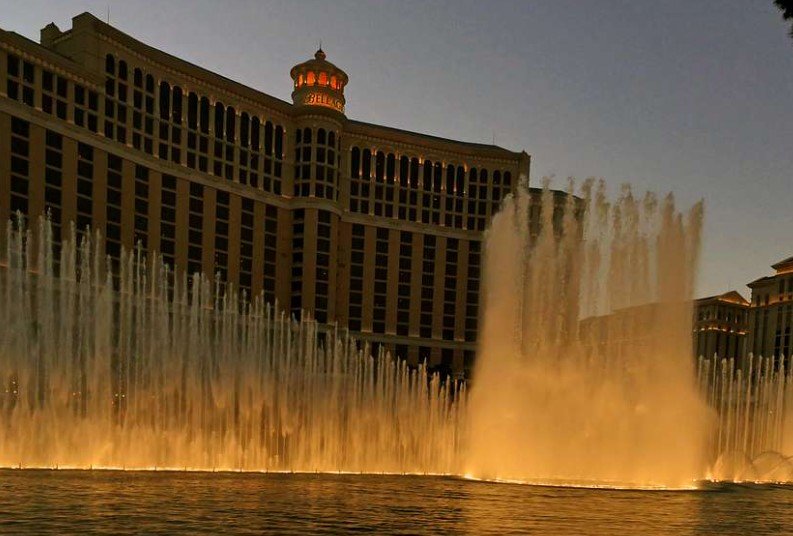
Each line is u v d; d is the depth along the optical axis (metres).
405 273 97.69
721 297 121.12
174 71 80.38
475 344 99.56
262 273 88.06
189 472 25.88
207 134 83.81
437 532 14.31
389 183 98.50
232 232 85.31
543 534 14.42
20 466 27.33
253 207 88.06
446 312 99.00
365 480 24.81
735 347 123.19
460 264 100.31
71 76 68.88
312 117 92.12
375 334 94.94
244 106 87.88
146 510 15.81
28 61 65.44
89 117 70.94
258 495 19.09
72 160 68.94
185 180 80.62
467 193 101.31
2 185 62.97
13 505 16.17
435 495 20.38
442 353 98.19
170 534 13.22
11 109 63.72
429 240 99.50
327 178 92.31
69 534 13.04
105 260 71.38
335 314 91.69
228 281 84.25
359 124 96.88
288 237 91.31
